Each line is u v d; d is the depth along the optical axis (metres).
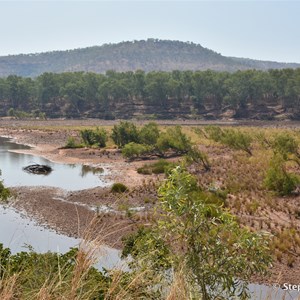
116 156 64.62
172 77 178.88
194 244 6.62
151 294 5.01
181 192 6.91
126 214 28.20
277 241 23.34
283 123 135.12
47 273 5.23
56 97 182.75
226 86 162.12
